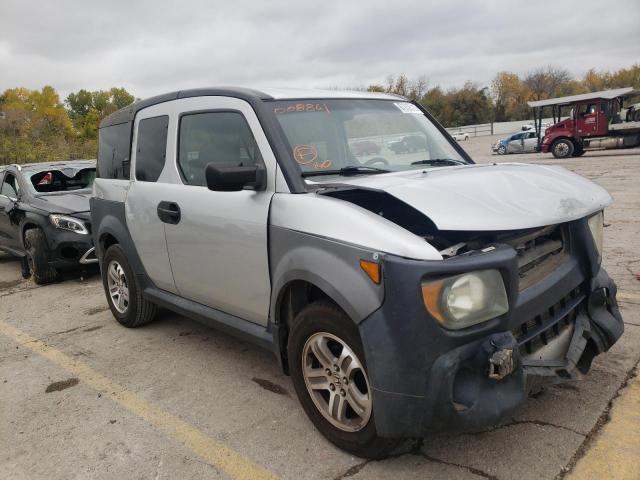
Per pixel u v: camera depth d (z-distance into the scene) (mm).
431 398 2359
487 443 2861
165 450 3068
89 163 8977
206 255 3633
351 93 3951
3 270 8547
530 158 24875
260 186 3164
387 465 2756
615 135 21266
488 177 2973
